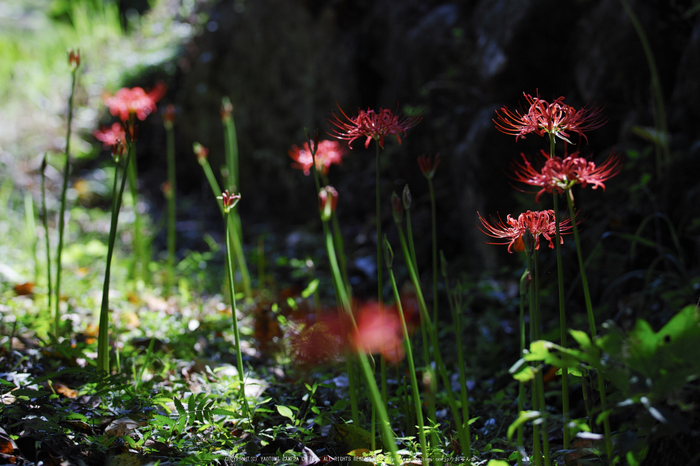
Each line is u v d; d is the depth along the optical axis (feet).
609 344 4.11
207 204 21.68
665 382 4.08
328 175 18.81
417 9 16.94
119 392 6.45
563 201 11.45
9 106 23.90
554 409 7.77
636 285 10.15
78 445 5.53
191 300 12.57
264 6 20.88
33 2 35.01
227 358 8.96
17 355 7.78
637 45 11.44
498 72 13.21
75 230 17.62
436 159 6.42
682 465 4.79
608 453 4.83
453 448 6.07
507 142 12.53
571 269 11.07
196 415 5.71
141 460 5.30
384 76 17.75
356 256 15.64
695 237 9.84
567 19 12.71
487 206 12.92
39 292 11.35
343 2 18.71
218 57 22.27
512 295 11.96
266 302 10.91
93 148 23.08
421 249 14.44
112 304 11.09
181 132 23.53
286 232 19.40
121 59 26.40
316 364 8.12
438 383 8.50
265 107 20.88
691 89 10.57
